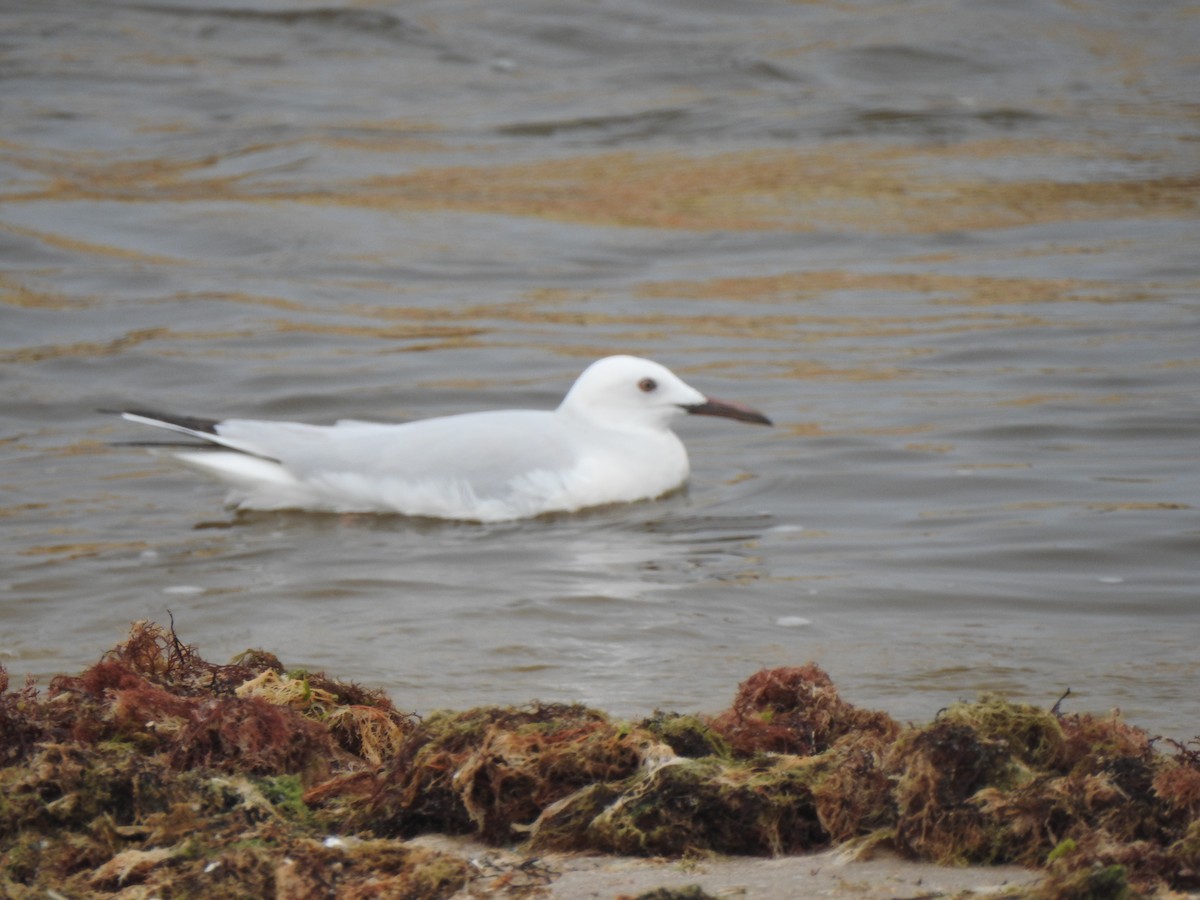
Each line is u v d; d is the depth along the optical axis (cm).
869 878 570
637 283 2162
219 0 3788
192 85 3222
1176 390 1627
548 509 1355
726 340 1886
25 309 1970
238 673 791
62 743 648
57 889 552
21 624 1036
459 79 3334
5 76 3192
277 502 1382
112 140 2852
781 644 984
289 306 2027
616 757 648
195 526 1308
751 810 611
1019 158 2808
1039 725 673
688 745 682
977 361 1767
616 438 1406
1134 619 1030
